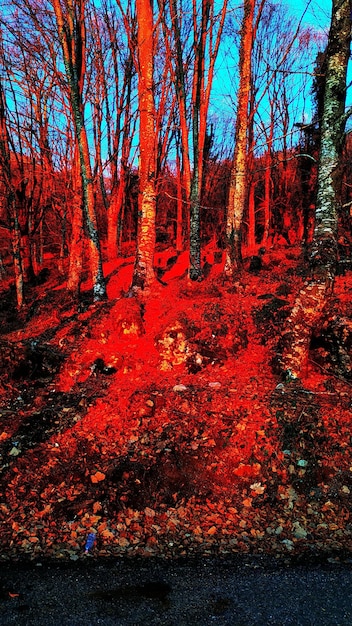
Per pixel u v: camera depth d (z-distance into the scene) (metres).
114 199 19.52
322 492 4.98
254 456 5.39
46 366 7.71
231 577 3.71
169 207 30.14
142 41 9.35
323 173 6.60
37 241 25.69
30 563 3.93
